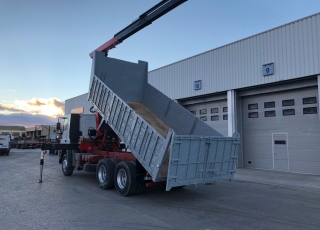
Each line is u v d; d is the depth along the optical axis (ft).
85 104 103.14
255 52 46.70
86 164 34.30
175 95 61.82
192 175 22.45
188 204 23.45
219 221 18.89
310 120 42.09
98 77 34.17
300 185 33.32
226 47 51.49
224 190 30.04
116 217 19.44
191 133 29.66
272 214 20.80
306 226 18.07
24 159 71.26
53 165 55.16
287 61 42.37
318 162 40.98
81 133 40.73
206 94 55.06
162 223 18.24
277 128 46.32
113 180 28.81
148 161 23.20
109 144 37.11
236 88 49.42
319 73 38.70
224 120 54.24
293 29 41.83
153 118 33.45
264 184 34.19
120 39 37.19
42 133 141.18
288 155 44.68
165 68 65.05
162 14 31.53
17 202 23.48
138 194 26.91
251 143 50.16
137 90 37.60
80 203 23.35
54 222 18.17
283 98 45.65
